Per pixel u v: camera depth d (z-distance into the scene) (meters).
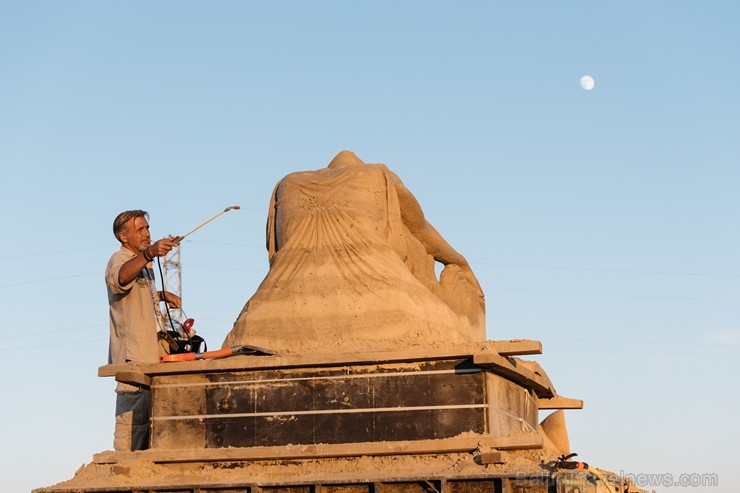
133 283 15.07
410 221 17.08
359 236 15.62
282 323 15.08
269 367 14.09
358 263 15.34
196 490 12.96
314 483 12.67
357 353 13.89
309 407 14.00
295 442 13.94
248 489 12.87
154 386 14.46
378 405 13.85
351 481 12.62
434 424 13.69
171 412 14.34
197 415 14.26
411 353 13.78
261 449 13.77
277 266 15.64
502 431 14.12
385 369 13.93
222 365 14.19
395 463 13.45
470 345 13.77
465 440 13.41
